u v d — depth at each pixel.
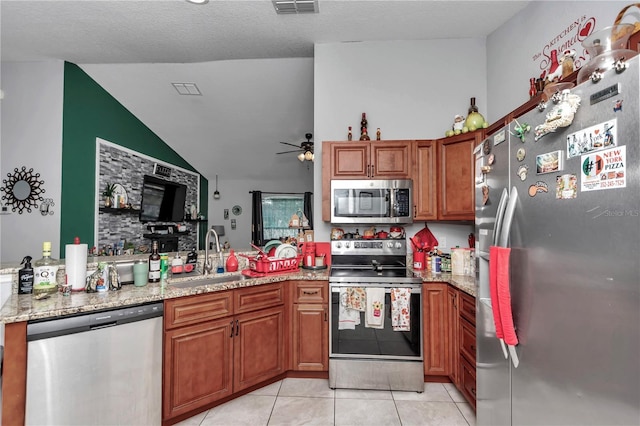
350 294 2.33
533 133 1.13
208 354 2.01
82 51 3.23
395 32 2.85
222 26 2.74
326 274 2.50
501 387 1.36
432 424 1.92
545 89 1.25
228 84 3.96
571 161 0.95
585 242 0.90
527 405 1.16
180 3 2.42
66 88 3.48
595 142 0.87
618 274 0.81
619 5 1.64
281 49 3.18
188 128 5.07
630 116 0.78
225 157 6.23
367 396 2.23
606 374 0.84
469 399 2.02
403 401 2.16
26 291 1.81
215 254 2.68
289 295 2.48
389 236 2.86
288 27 2.76
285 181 7.62
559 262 0.99
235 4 2.42
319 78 3.05
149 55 3.32
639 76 0.76
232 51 3.22
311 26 2.75
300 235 3.01
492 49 2.83
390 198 2.61
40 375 1.45
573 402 0.94
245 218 7.54
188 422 1.93
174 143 5.55
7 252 3.47
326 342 2.44
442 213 2.62
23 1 2.39
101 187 3.99
